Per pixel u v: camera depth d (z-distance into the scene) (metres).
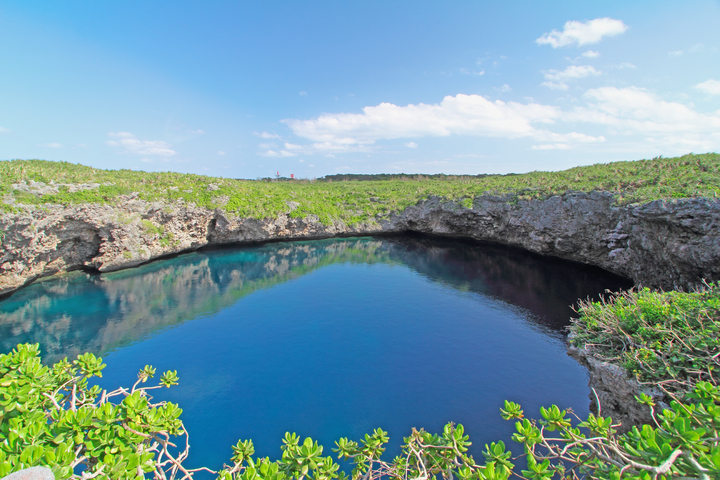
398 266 44.94
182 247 46.78
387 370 20.78
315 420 16.34
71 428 5.58
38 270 33.62
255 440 15.02
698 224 19.94
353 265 45.66
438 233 58.97
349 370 20.75
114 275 38.03
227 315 29.25
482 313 29.61
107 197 37.97
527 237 44.34
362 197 70.69
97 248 38.56
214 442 14.90
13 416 6.07
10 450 5.12
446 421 16.27
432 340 24.83
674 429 4.96
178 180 51.88
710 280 19.55
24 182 31.59
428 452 6.78
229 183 58.19
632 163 43.91
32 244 30.56
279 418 16.45
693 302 11.81
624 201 29.53
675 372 9.84
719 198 19.58
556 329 26.22
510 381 19.61
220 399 17.92
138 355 22.33
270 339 24.92
